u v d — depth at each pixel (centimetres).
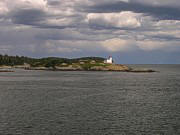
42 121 4409
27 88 10131
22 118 4625
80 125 4178
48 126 4094
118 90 9481
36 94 8138
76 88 10156
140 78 16500
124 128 4025
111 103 6356
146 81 14050
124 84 12112
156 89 9925
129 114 5041
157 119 4616
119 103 6372
